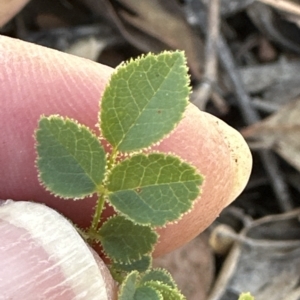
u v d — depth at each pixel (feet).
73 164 0.18
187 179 0.17
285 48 0.50
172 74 0.17
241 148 0.30
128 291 0.18
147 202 0.18
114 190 0.18
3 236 0.21
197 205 0.28
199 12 0.48
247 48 0.51
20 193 0.25
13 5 0.39
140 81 0.17
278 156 0.46
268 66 0.50
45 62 0.25
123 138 0.18
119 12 0.46
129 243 0.20
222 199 0.29
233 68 0.48
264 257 0.42
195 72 0.47
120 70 0.17
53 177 0.18
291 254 0.42
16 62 0.25
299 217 0.43
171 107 0.17
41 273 0.20
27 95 0.25
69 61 0.26
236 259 0.41
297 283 0.41
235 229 0.43
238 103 0.47
